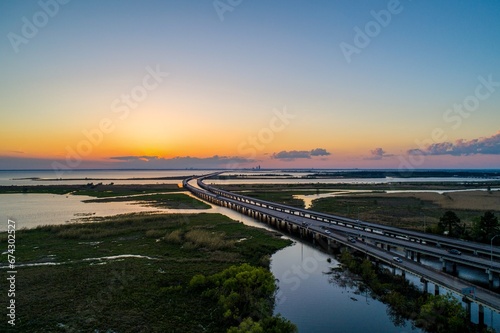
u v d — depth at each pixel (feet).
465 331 129.08
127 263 207.92
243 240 289.33
